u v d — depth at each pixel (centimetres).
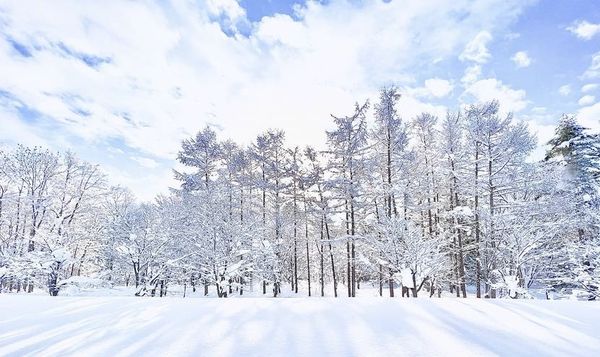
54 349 385
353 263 2209
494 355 356
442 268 1669
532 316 510
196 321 490
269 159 2823
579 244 1833
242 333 433
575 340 404
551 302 612
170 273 2152
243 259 2027
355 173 2391
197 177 2645
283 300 643
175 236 2058
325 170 2434
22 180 2480
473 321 483
